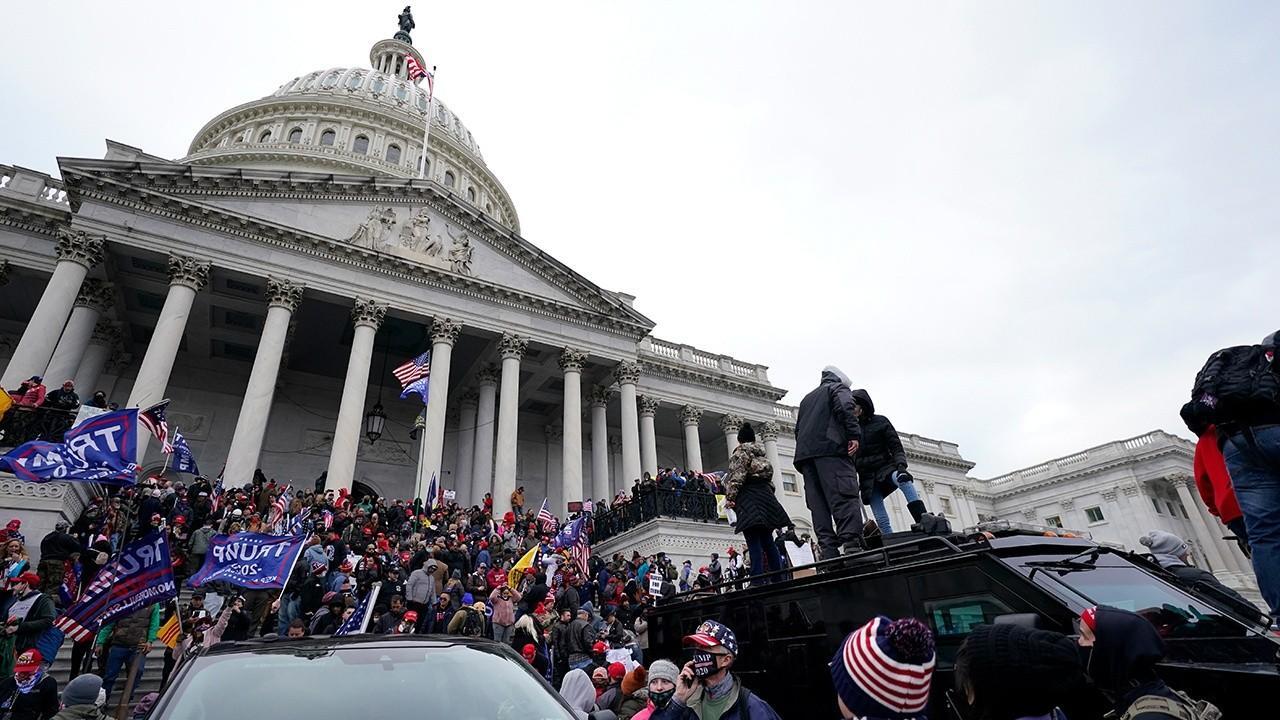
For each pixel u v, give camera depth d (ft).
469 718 12.10
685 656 26.03
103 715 19.62
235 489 70.13
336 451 87.51
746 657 22.88
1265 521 14.64
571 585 50.98
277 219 97.19
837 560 20.89
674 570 71.87
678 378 136.05
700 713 15.52
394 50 249.55
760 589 23.15
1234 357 15.67
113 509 52.85
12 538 39.88
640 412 129.39
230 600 47.75
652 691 17.15
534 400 133.90
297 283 94.48
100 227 83.76
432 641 14.89
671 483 90.63
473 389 123.75
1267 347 15.07
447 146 195.93
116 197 86.17
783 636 21.72
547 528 83.05
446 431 126.31
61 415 57.06
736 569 70.64
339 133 181.06
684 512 88.84
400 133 188.03
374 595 36.42
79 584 42.75
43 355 74.84
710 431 148.15
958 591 17.46
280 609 45.44
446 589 45.34
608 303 119.75
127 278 94.84
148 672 43.29
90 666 36.09
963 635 16.88
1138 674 9.13
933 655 9.41
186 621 43.86
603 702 28.48
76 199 84.79
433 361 100.89
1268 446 14.51
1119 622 9.46
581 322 117.50
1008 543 19.07
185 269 87.20
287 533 55.77
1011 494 206.49
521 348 109.50
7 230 93.04
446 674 13.43
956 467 192.95
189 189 91.25
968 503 189.88
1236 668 13.44
